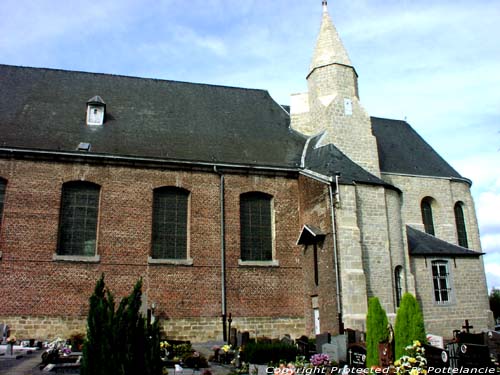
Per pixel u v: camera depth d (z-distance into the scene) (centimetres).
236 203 2350
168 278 2173
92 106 2441
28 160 2144
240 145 2559
